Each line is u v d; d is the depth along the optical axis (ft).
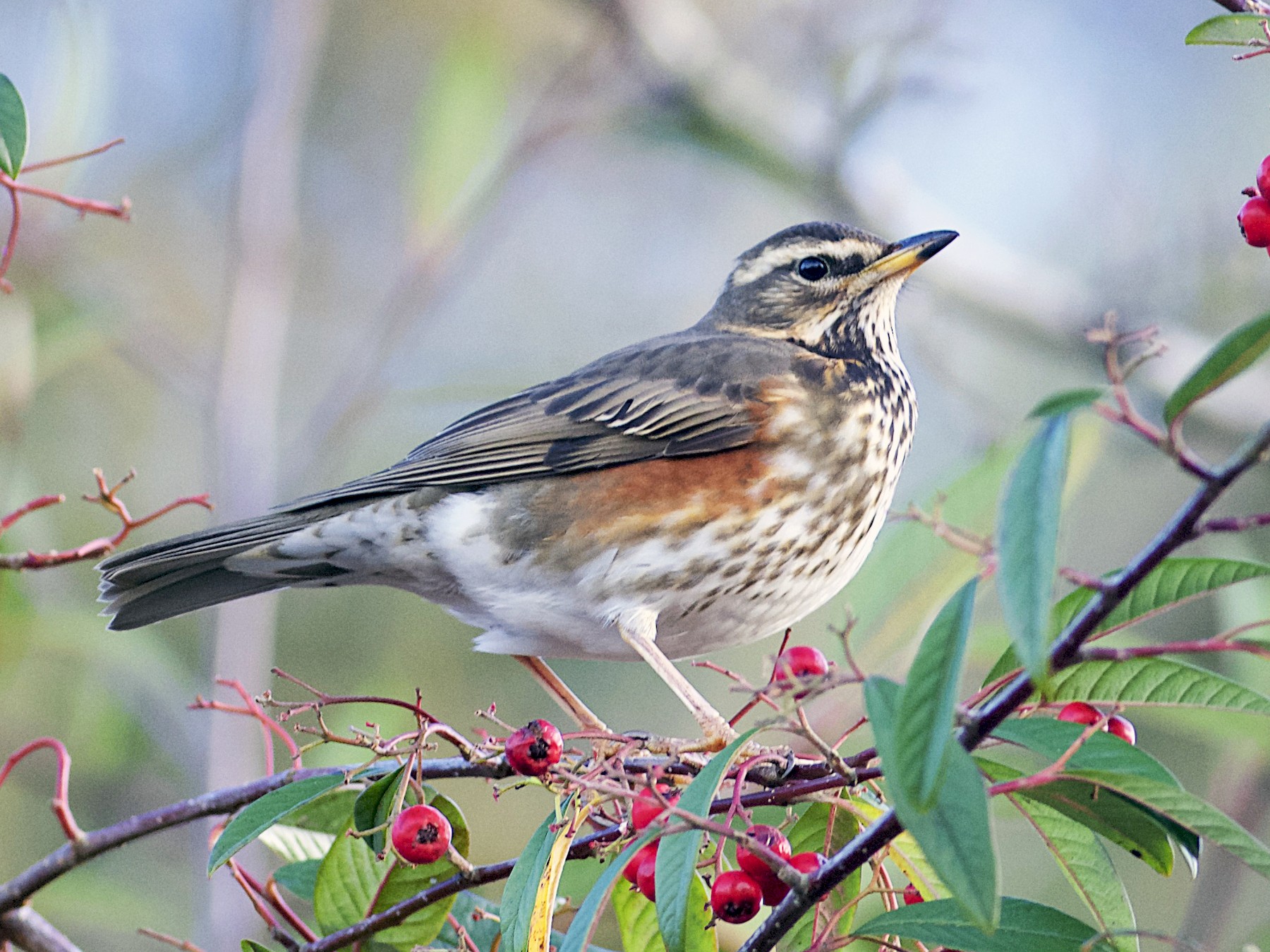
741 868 21.16
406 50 58.54
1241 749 35.42
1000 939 19.67
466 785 44.21
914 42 51.72
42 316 39.99
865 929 20.26
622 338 58.39
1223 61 54.60
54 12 39.01
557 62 56.85
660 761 23.44
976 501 31.53
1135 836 20.15
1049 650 16.61
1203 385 14.33
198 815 23.90
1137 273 50.96
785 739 32.19
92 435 50.72
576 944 17.69
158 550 31.50
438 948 23.36
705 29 54.08
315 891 23.94
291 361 55.67
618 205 60.13
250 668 38.93
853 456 33.01
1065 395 14.52
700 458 32.17
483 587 32.73
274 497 41.65
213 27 57.88
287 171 43.11
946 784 15.07
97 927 41.68
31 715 42.60
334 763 35.70
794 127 53.52
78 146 39.14
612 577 31.91
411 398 42.34
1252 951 20.02
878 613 31.60
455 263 45.85
